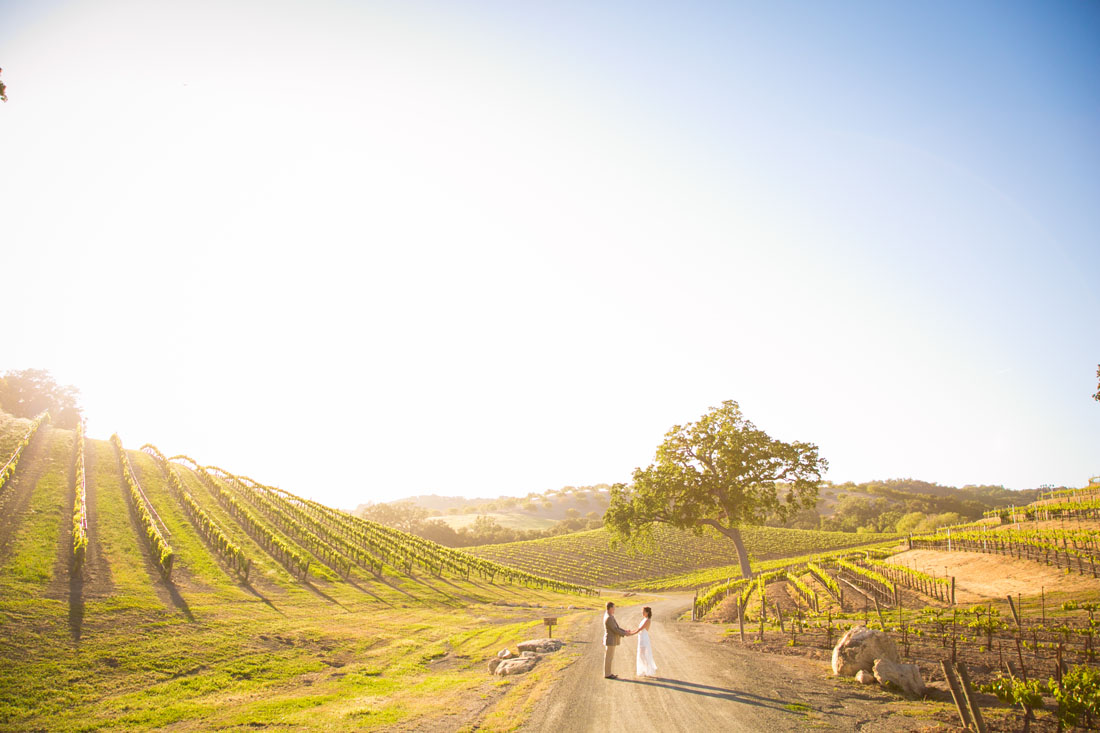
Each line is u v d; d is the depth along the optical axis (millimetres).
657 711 11375
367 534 59281
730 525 48125
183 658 19656
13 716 14297
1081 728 10070
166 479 61375
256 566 37875
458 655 21609
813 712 11203
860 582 35031
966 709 9992
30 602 22625
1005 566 31516
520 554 94062
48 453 55938
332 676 18969
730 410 48250
